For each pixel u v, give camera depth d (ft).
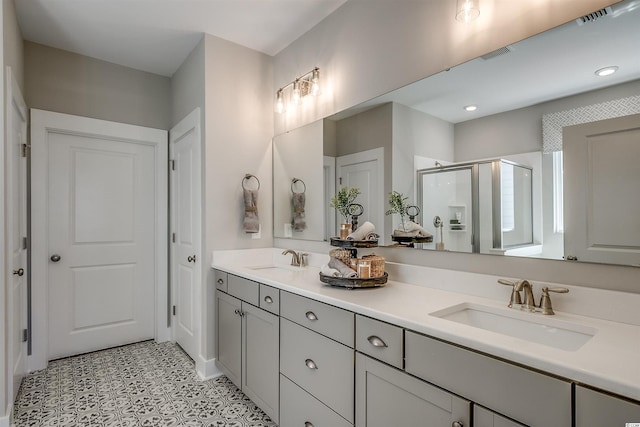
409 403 3.68
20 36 7.75
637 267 3.61
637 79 3.61
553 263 4.20
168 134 10.62
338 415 4.58
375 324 4.08
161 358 9.06
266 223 9.05
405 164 5.88
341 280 5.26
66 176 9.11
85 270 9.41
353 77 6.86
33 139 8.36
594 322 3.68
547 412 2.67
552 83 4.21
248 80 8.77
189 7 7.13
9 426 5.74
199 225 8.29
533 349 2.88
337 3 7.05
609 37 3.79
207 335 8.00
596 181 3.88
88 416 6.35
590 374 2.47
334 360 4.66
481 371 3.07
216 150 8.17
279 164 8.96
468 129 5.04
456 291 5.08
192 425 6.11
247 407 6.72
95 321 9.53
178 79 9.96
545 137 4.27
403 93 5.88
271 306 6.01
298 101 8.11
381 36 6.27
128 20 7.59
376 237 6.04
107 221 9.73
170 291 10.51
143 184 10.36
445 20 5.28
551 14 4.20
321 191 7.64
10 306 5.93
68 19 7.54
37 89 8.55
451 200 5.24
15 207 6.79
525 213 4.45
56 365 8.57
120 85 9.82
